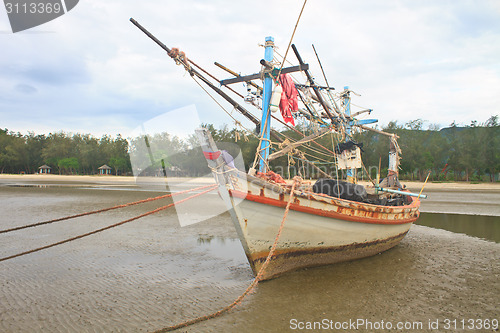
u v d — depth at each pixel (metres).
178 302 6.55
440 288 7.47
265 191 7.09
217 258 9.70
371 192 13.79
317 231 8.09
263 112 9.59
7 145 86.69
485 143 55.44
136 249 10.63
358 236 9.05
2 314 5.96
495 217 17.98
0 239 11.80
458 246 11.55
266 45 9.49
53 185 39.78
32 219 15.88
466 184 44.31
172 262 9.27
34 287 7.30
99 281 7.71
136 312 6.06
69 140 93.44
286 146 10.29
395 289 7.37
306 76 9.98
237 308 6.27
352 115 14.80
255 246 7.48
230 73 9.95
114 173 84.19
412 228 14.95
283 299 6.74
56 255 9.88
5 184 41.16
